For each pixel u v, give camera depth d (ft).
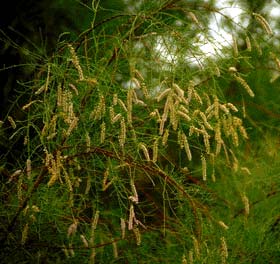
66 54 2.20
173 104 1.88
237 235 2.88
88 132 2.17
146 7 2.26
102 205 2.78
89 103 2.21
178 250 2.69
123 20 2.47
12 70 2.75
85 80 1.99
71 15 2.93
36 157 2.45
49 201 2.32
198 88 2.30
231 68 2.06
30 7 2.89
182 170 2.52
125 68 2.46
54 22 2.95
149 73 2.33
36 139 2.44
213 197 2.98
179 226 2.60
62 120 2.24
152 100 2.26
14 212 2.34
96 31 2.86
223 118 2.11
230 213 2.90
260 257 2.87
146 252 2.64
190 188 2.79
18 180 2.23
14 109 2.67
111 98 2.21
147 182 2.82
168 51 2.04
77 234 2.51
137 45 2.29
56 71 2.08
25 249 2.31
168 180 2.08
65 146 2.05
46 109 2.05
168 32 2.11
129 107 1.87
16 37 2.84
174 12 2.60
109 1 2.86
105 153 2.01
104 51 2.29
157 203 2.83
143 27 2.44
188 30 2.23
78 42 2.24
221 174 3.02
